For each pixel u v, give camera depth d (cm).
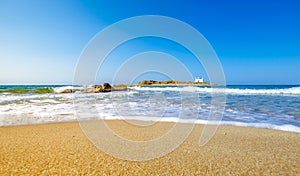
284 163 364
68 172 322
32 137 535
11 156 388
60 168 337
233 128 653
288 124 709
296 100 1508
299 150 436
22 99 1478
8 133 579
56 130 622
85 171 328
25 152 413
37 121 762
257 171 331
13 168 333
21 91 2178
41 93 2075
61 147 450
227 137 545
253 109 1059
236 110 1032
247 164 360
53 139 516
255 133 587
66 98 1595
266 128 653
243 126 682
